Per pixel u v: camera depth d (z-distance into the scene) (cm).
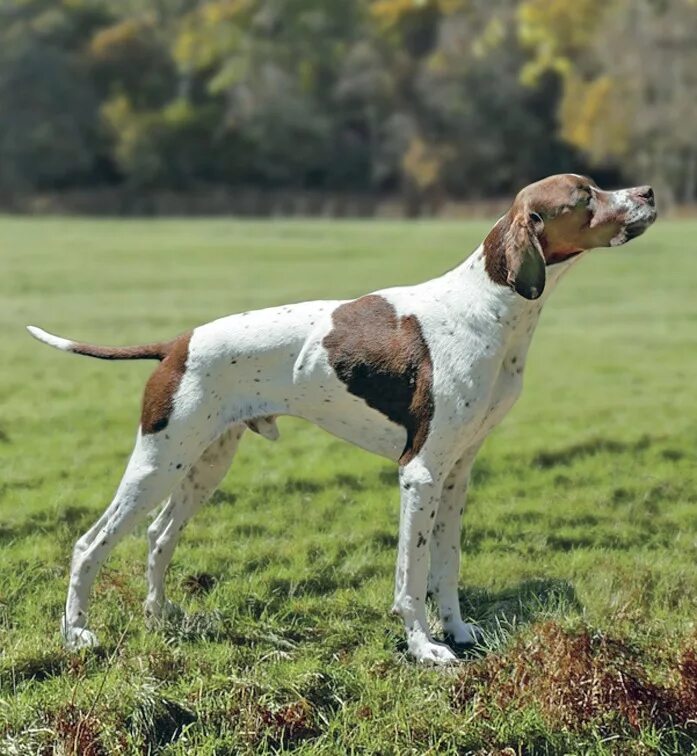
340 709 630
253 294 2669
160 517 745
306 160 8644
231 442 735
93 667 667
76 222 5806
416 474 674
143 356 711
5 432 1273
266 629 727
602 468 1119
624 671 628
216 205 8138
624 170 7200
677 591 794
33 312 2356
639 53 6612
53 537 899
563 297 2612
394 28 8425
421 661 676
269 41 8788
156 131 8575
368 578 827
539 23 3250
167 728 612
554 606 754
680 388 1534
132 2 9519
